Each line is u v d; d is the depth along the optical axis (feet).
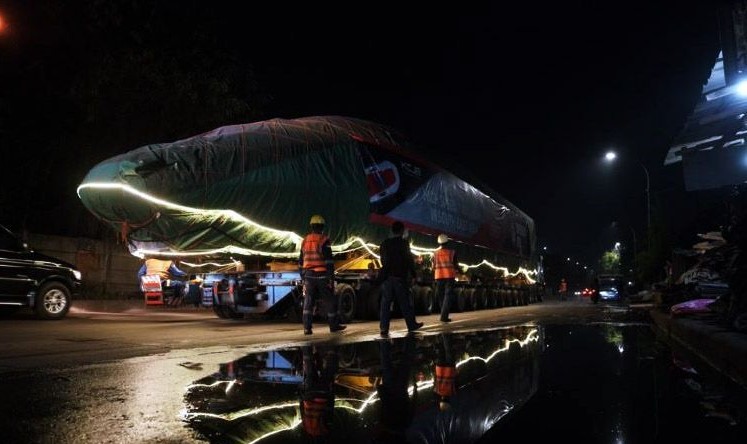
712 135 23.58
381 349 18.49
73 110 53.42
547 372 13.23
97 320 38.88
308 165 36.94
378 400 10.16
